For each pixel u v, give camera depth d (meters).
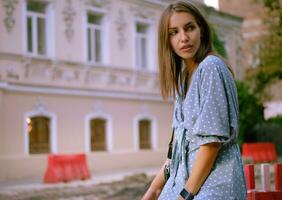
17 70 21.34
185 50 2.97
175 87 3.08
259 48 26.53
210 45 3.04
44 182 18.58
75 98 23.70
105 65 25.08
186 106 2.88
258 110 28.53
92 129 24.64
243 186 2.83
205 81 2.82
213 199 2.72
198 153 2.78
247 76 27.66
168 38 3.04
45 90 22.30
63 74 23.20
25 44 21.72
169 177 3.13
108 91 25.23
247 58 35.06
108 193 15.71
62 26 23.28
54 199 14.84
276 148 30.48
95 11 24.89
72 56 23.61
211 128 2.74
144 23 27.66
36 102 22.02
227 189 2.75
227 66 2.91
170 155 3.24
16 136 21.08
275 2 25.36
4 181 19.67
